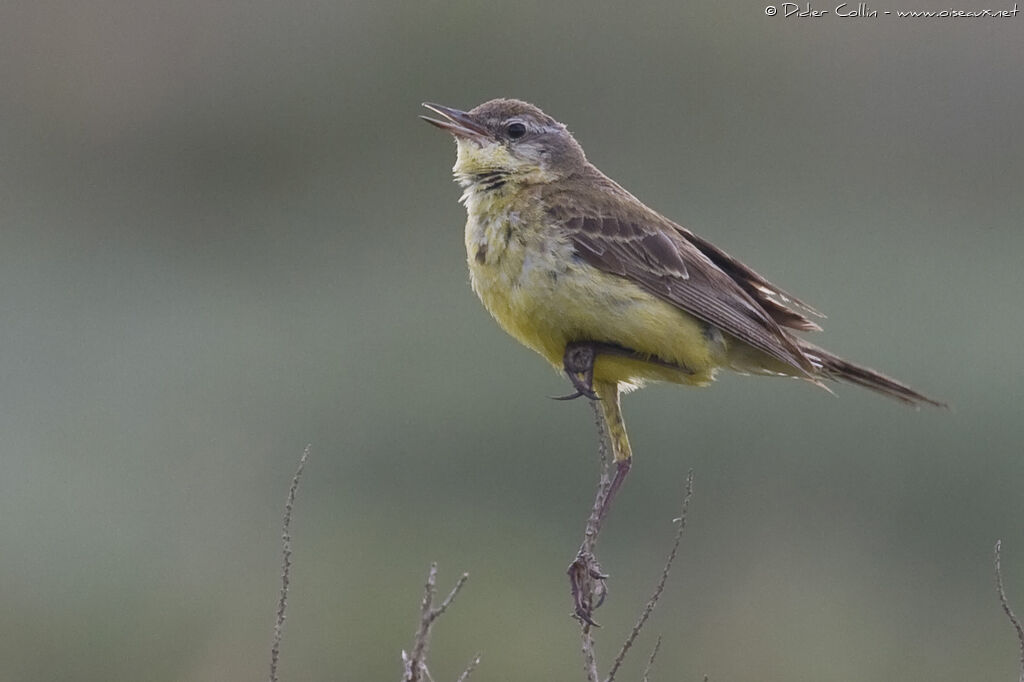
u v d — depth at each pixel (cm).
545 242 1004
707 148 2142
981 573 1592
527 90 2205
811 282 1895
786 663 1523
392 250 2119
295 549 1620
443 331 1820
